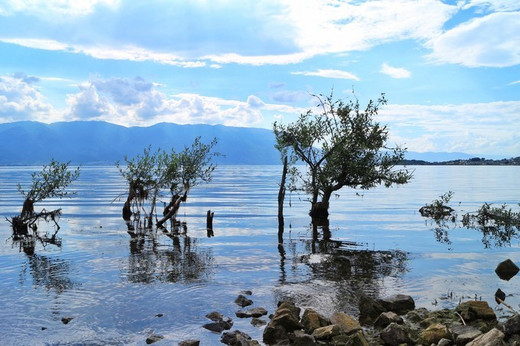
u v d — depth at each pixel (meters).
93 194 79.50
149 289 15.97
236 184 124.44
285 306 12.64
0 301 14.45
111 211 49.75
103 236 30.45
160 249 25.00
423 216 43.94
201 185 117.56
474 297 14.86
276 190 96.50
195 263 20.88
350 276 18.14
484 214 38.00
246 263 20.89
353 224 37.56
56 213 34.53
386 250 24.67
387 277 17.92
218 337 11.24
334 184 42.91
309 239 29.11
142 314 13.15
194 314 13.17
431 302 14.24
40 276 18.08
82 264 20.59
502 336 9.16
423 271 19.08
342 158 38.03
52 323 12.33
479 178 153.12
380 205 57.44
